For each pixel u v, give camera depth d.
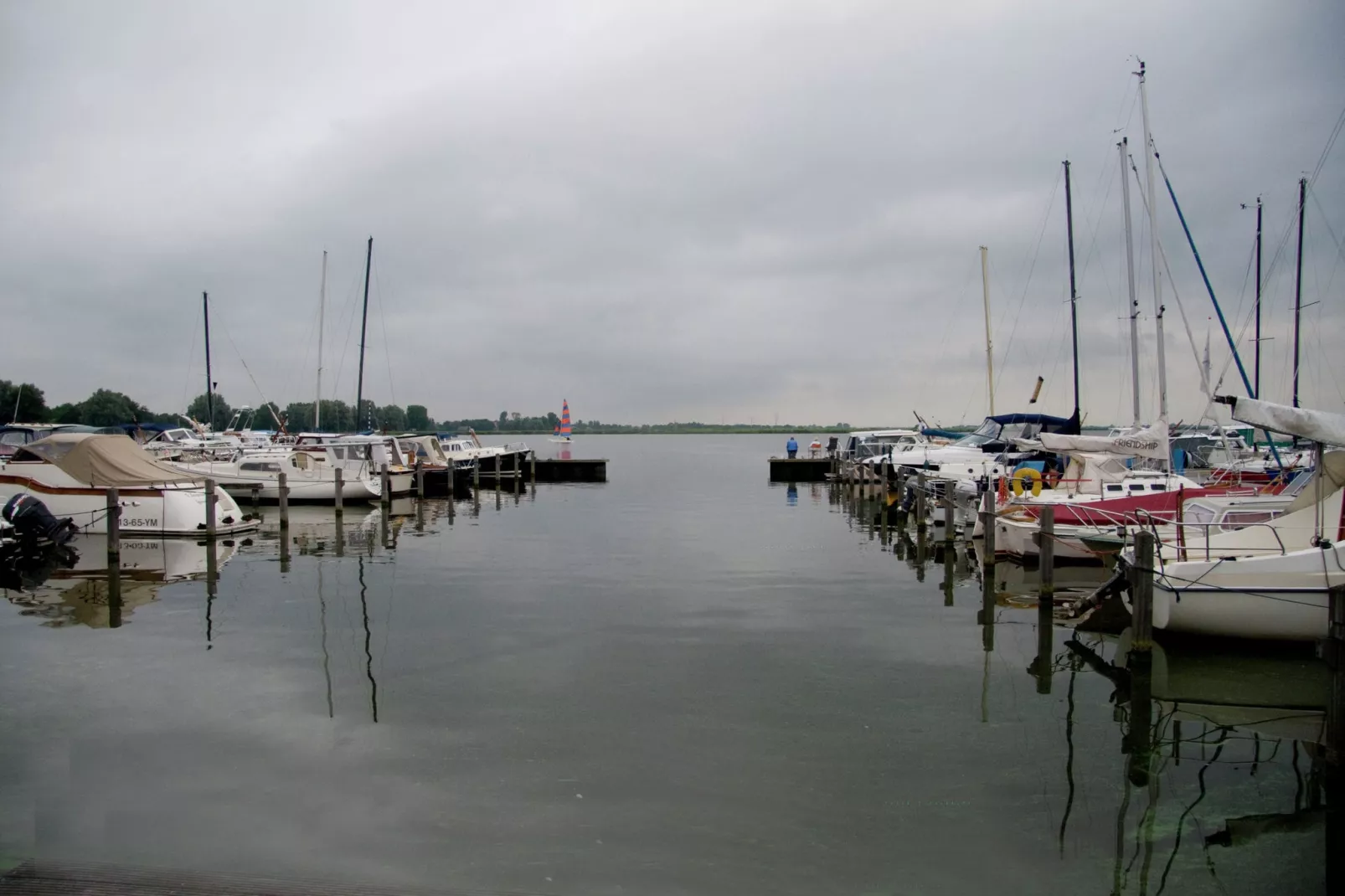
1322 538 11.70
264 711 9.40
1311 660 11.43
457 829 6.79
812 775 7.86
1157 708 9.80
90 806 7.20
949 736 8.88
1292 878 6.38
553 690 10.09
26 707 9.54
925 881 6.21
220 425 70.88
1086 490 21.91
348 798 7.31
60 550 19.59
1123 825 7.09
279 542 22.73
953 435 41.72
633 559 19.64
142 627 13.20
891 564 19.25
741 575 17.59
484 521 27.89
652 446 137.38
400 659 11.35
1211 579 11.50
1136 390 24.72
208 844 6.58
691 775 7.79
